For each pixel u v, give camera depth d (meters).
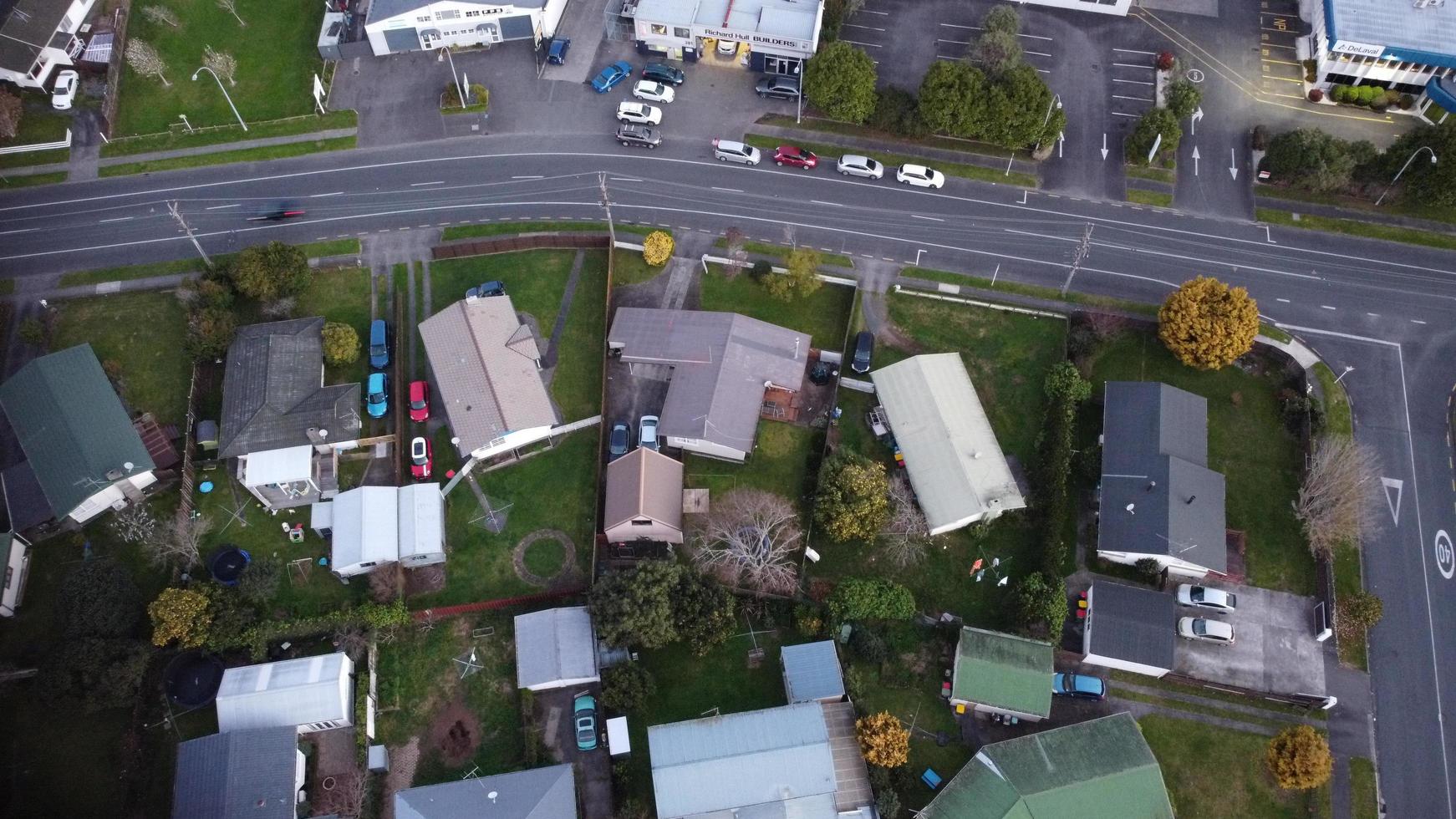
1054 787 73.81
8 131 107.62
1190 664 83.69
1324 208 105.88
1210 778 79.00
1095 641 81.50
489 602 84.31
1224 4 120.50
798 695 78.75
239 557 86.19
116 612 79.00
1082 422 94.25
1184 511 85.88
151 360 96.00
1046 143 106.88
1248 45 117.38
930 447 89.19
